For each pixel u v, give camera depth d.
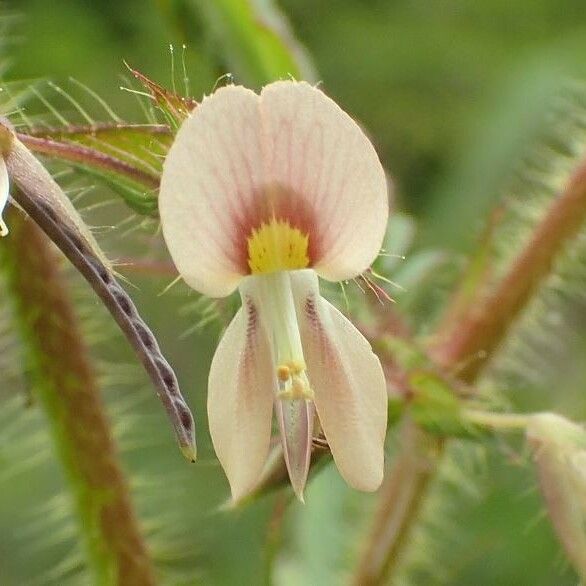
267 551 0.09
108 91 0.14
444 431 0.09
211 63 0.10
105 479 0.10
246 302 0.08
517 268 0.10
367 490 0.08
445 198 0.14
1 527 0.14
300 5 0.16
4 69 0.10
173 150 0.08
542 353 0.13
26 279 0.09
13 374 0.10
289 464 0.08
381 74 0.16
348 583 0.10
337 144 0.08
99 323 0.10
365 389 0.08
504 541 0.13
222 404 0.08
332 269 0.08
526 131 0.14
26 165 0.08
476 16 0.16
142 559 0.10
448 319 0.10
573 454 0.09
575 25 0.16
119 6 0.14
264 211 0.08
